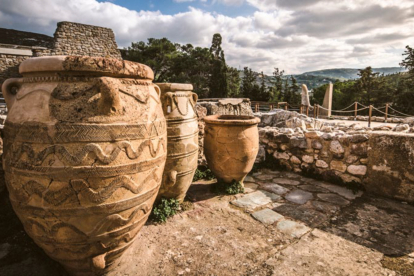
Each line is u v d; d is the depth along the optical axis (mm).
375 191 3928
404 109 21828
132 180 1724
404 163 3611
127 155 1664
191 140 3141
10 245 2297
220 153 3770
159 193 3139
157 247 2518
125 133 1646
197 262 2314
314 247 2572
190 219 3107
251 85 34688
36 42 20469
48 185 1549
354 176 4176
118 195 1676
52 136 1521
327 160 4527
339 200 3727
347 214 3287
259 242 2652
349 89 34031
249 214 3279
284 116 7977
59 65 1565
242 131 3703
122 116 1649
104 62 1629
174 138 2961
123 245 1948
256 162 5340
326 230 2900
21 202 1646
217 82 27453
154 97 1964
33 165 1540
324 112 14180
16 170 1603
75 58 1571
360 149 4070
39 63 1599
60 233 1674
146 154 1783
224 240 2674
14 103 1733
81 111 1561
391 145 3717
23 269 2055
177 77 26500
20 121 1597
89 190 1581
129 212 1780
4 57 15766
